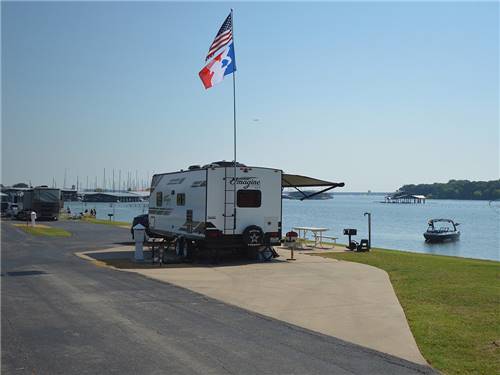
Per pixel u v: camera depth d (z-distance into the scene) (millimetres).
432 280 12734
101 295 10547
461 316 8922
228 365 6270
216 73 18141
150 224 22188
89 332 7648
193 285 12125
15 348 6820
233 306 9773
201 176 17094
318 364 6391
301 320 8734
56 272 13758
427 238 42844
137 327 7988
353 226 63531
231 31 17938
